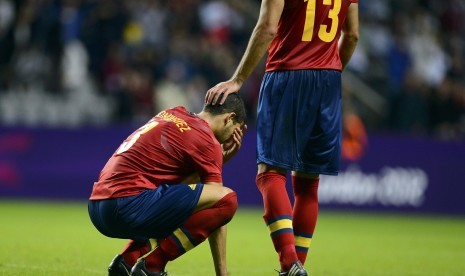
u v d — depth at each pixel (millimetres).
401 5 70312
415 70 66375
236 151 20172
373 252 32500
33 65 59500
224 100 19562
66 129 54469
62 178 54375
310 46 20312
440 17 72312
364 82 68500
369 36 69125
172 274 23266
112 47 59875
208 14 65250
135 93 58688
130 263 19234
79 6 60656
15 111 58500
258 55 19516
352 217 50844
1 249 28453
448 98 62406
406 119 61438
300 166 20281
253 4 69875
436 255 32031
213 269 24578
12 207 49250
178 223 18422
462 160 55281
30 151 54656
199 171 18953
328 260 29125
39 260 25625
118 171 18750
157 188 18562
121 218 18453
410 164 54875
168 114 19531
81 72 60438
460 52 71375
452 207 55031
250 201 53906
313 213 20875
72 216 44188
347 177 54031
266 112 20359
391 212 54438
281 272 19672
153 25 61250
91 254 27953
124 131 54094
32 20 59750
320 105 20359
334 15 20422
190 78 60094
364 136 54562
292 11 20156
